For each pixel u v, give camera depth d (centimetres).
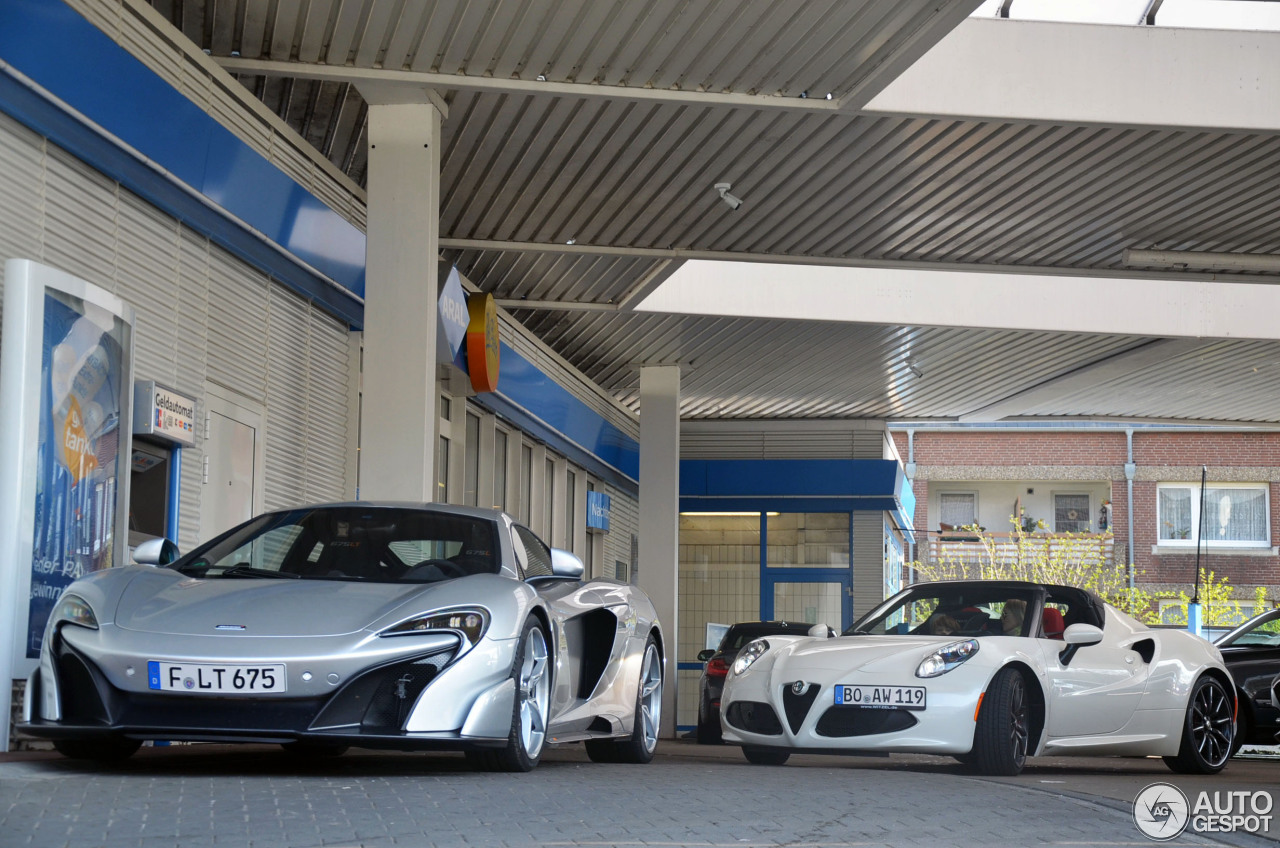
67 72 626
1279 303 1520
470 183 1063
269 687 421
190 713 426
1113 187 1091
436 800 382
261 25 763
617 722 629
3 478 540
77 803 346
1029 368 1739
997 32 934
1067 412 2080
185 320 769
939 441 3338
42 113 618
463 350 1145
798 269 1470
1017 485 3350
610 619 623
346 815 343
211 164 765
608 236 1190
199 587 475
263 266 856
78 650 433
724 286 1450
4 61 584
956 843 337
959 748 637
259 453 862
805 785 493
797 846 323
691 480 2117
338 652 427
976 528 3155
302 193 884
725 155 1007
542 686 509
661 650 699
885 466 2083
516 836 321
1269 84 951
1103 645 738
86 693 438
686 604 2167
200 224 772
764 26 764
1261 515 3189
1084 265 1305
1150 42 945
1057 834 361
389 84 827
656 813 379
